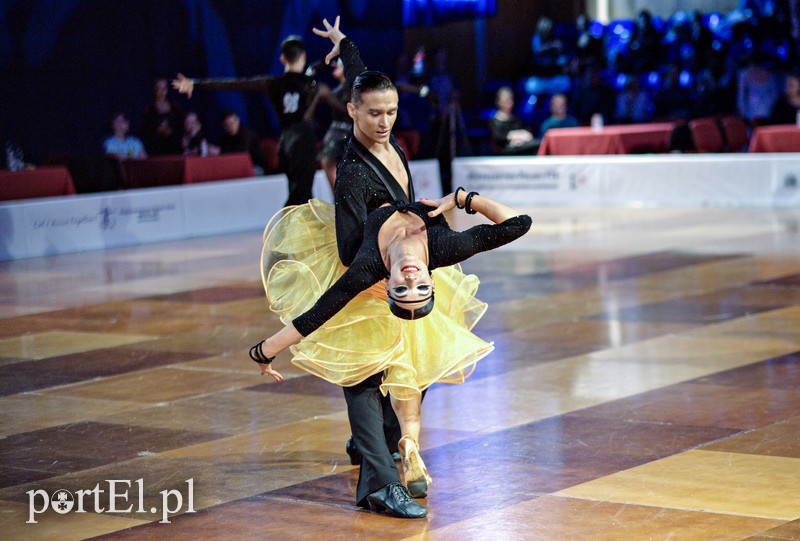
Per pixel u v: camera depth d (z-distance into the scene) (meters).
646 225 24.89
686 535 7.53
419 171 30.69
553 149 31.28
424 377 8.03
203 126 32.16
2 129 28.20
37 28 28.70
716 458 9.25
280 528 8.00
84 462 9.83
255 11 33.06
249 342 14.66
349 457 9.68
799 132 27.98
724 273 18.44
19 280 20.86
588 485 8.68
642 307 15.96
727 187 27.98
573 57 39.53
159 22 31.14
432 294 7.21
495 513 8.12
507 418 10.74
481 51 40.91
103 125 30.23
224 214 27.44
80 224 24.97
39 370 13.55
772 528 7.61
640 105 35.12
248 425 10.84
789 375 11.93
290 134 19.56
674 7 43.28
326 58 9.30
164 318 16.53
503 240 7.39
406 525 7.94
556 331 14.60
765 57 36.47
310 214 8.66
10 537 8.02
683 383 11.78
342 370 7.88
